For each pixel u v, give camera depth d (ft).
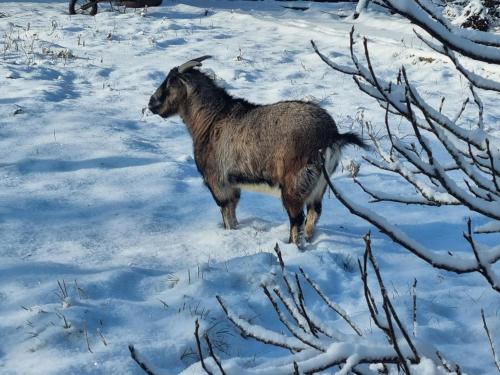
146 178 29.76
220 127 24.31
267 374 9.21
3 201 26.35
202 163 25.00
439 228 25.57
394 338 9.12
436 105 43.39
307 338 10.01
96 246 23.36
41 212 25.80
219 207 27.40
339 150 22.65
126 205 26.89
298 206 22.93
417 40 58.44
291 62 53.72
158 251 23.04
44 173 29.68
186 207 27.22
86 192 27.96
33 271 20.67
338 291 20.34
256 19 68.85
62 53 51.42
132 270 20.95
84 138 34.40
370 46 57.57
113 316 18.19
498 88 9.58
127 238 24.18
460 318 18.78
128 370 15.75
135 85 46.01
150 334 17.47
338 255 22.44
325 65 52.75
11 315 18.12
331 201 28.17
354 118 39.75
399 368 9.98
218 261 22.29
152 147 34.47
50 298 19.08
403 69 9.16
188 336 17.38
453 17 61.72
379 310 18.76
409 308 18.86
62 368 15.53
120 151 32.89
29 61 49.29
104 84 45.57
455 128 9.86
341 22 67.72
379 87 9.47
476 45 8.80
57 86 43.60
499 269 21.83
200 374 14.93
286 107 23.11
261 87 46.68
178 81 25.29
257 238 24.13
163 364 16.31
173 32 62.28
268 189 23.70
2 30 59.62
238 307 18.78
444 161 33.50
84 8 67.82
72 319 17.58
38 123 36.01
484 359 16.08
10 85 43.09
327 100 43.86
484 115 41.39
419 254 9.17
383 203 27.86
